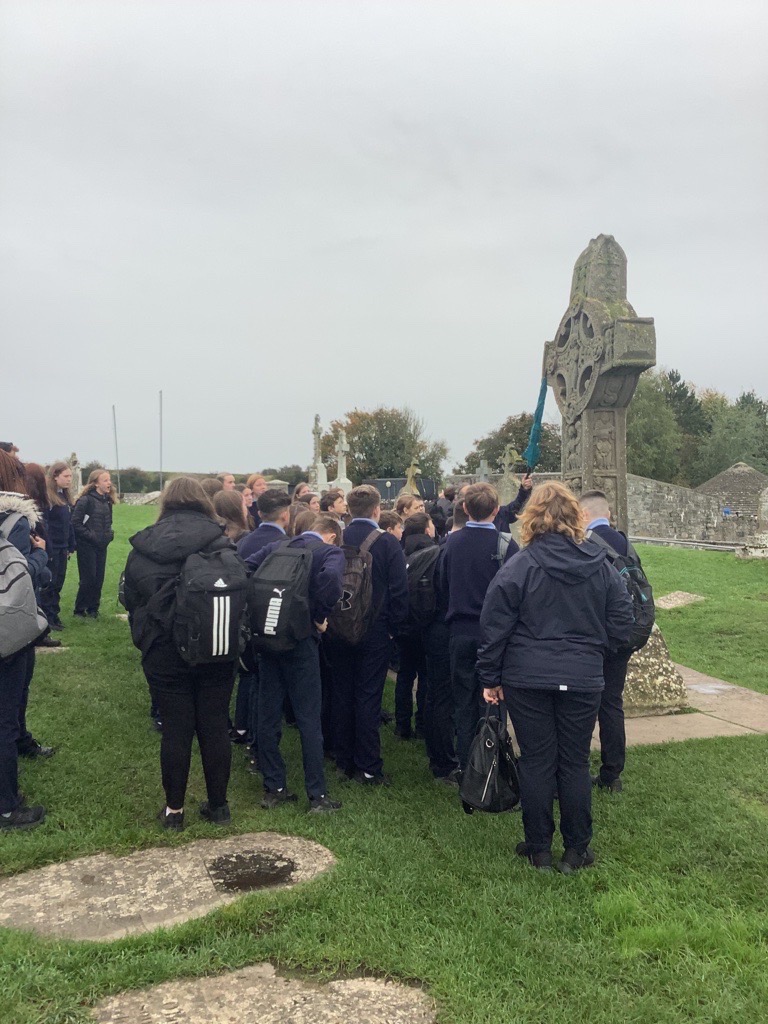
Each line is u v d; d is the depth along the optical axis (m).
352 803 4.39
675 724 6.21
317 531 4.59
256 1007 2.53
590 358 6.84
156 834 3.84
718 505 35.78
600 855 3.78
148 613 3.78
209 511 4.09
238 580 3.78
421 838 3.97
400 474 56.72
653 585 14.59
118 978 2.63
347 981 2.69
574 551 3.65
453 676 4.68
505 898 3.29
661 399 53.28
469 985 2.65
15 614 3.74
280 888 3.33
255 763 5.02
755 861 3.73
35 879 3.39
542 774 3.64
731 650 9.62
